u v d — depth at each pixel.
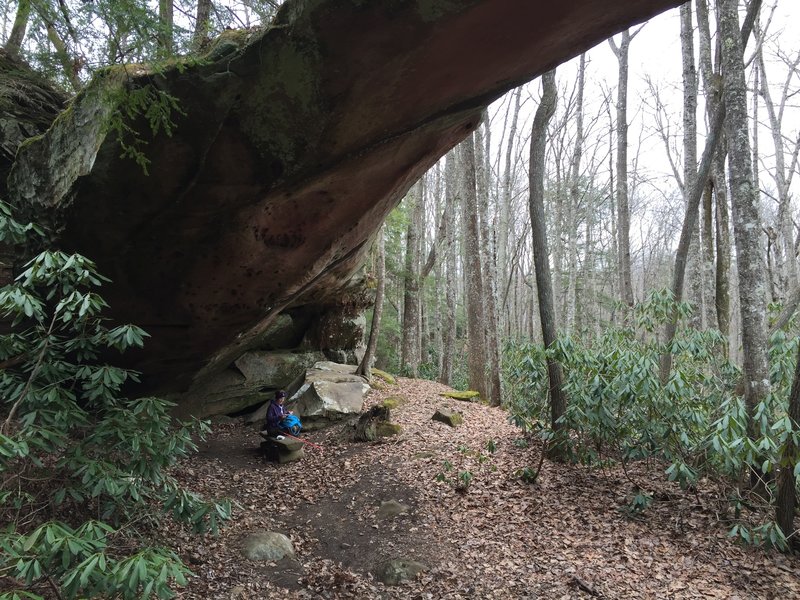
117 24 3.09
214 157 4.45
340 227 5.98
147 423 4.05
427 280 21.12
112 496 4.23
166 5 4.02
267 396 9.99
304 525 5.87
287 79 4.02
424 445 7.93
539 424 7.05
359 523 5.86
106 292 5.48
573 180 16.58
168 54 3.43
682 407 5.84
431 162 6.15
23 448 3.08
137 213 4.78
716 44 8.25
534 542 5.18
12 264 5.71
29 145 5.15
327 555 5.26
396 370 19.31
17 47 6.68
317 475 7.15
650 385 5.62
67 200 4.70
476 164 12.95
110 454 4.16
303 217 5.51
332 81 4.02
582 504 5.88
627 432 6.12
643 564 4.70
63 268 3.46
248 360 9.79
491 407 11.32
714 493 5.88
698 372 6.80
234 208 5.00
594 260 23.86
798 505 5.19
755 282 5.36
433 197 27.53
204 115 4.15
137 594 3.20
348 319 11.65
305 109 4.20
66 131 4.70
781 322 6.18
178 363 6.91
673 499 5.93
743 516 5.33
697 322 9.63
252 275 5.84
